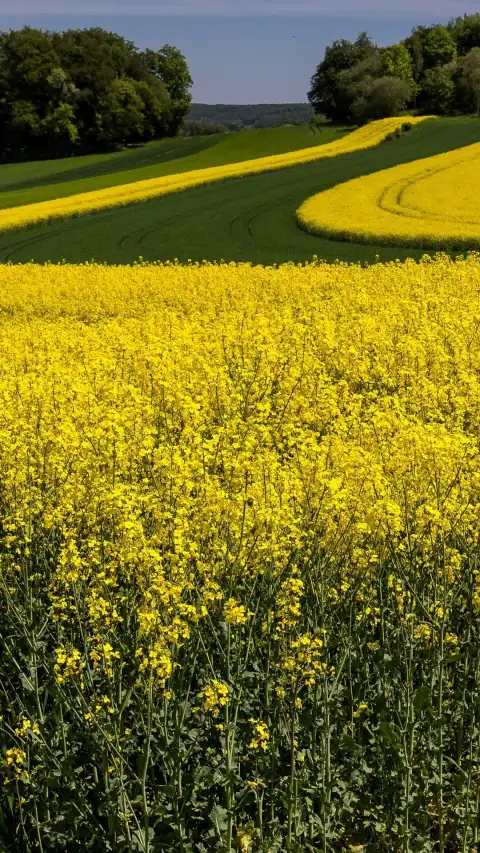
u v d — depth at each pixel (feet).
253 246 116.16
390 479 20.89
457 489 20.16
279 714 16.89
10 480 21.66
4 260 116.98
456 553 18.33
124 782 16.48
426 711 16.66
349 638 17.15
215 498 19.29
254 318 55.01
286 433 28.27
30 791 16.75
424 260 92.94
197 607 16.56
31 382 33.17
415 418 29.50
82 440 23.84
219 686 14.56
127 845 14.89
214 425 31.32
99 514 20.30
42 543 20.27
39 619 18.44
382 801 16.70
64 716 18.10
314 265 84.48
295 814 15.58
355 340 44.57
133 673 16.56
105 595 17.21
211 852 15.60
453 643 17.71
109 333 49.16
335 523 18.75
